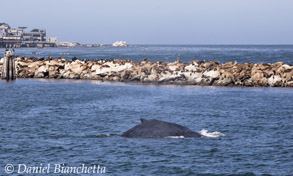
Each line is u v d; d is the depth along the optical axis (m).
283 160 88.44
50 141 106.62
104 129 124.00
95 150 95.81
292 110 164.88
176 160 87.12
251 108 170.38
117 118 145.88
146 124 108.75
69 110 166.25
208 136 109.75
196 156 90.19
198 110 164.62
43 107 175.12
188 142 101.12
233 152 94.06
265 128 125.88
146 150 94.31
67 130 122.25
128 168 82.25
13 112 160.50
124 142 102.12
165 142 100.62
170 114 154.62
